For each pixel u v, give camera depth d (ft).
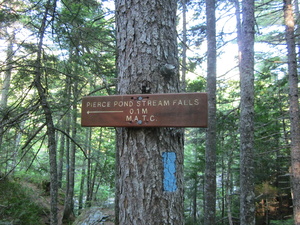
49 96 13.39
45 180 36.32
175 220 5.51
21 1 17.66
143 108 5.66
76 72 15.38
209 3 23.02
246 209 17.17
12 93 15.23
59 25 13.98
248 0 18.28
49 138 13.29
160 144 5.70
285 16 21.61
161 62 6.01
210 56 22.40
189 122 5.35
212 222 20.07
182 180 5.94
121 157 5.98
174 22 6.60
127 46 6.22
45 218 27.09
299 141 20.39
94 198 41.83
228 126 25.70
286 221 30.81
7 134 13.53
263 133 26.66
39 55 13.39
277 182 32.58
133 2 6.30
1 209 22.08
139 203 5.51
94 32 14.14
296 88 20.85
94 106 5.97
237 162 35.37
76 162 46.83
